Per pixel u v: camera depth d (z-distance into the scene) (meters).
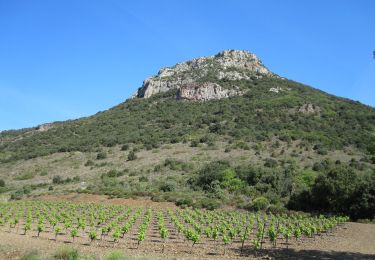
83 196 57.12
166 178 65.88
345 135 87.75
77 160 85.38
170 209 45.97
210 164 67.31
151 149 87.81
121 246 23.34
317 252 23.08
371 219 43.12
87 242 24.72
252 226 34.91
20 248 19.72
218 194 54.53
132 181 65.19
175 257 19.89
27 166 85.88
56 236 25.80
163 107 125.19
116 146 93.88
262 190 56.22
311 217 42.50
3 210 41.00
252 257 20.84
